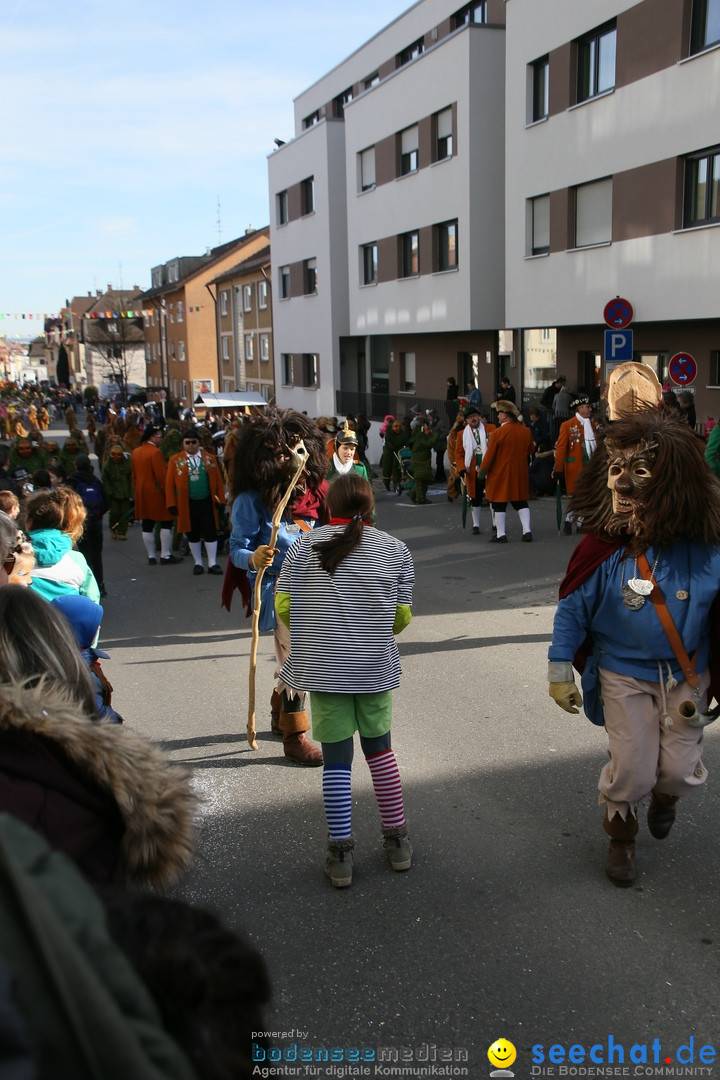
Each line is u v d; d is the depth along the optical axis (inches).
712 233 646.5
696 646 137.5
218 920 52.1
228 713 239.9
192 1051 44.4
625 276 733.3
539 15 799.7
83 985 37.3
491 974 123.6
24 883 39.3
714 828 164.1
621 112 717.3
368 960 127.3
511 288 882.1
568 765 194.5
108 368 3427.7
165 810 68.5
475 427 535.5
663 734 140.9
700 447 136.3
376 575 149.8
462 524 581.3
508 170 866.8
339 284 1321.4
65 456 664.4
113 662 296.7
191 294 2283.5
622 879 144.6
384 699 152.5
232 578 210.4
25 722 66.7
